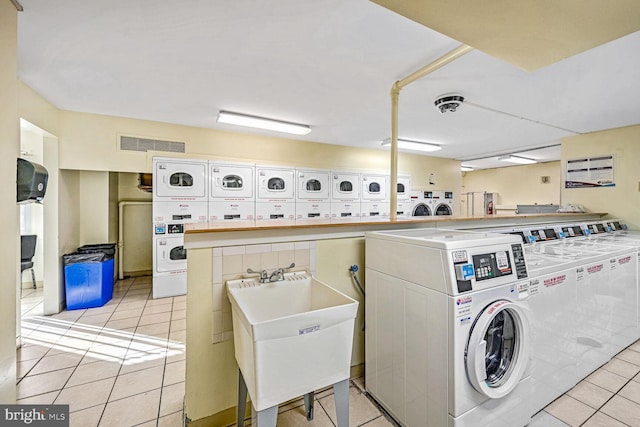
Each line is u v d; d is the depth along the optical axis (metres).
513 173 7.99
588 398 1.90
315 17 1.74
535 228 2.85
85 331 2.93
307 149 5.05
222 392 1.69
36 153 3.70
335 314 1.28
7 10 1.47
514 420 1.59
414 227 2.48
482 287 1.42
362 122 3.91
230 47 2.07
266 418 1.16
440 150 5.82
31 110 2.82
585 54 2.09
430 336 1.46
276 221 2.36
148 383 2.09
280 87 2.77
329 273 2.05
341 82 2.65
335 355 1.31
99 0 1.58
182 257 4.05
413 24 1.80
